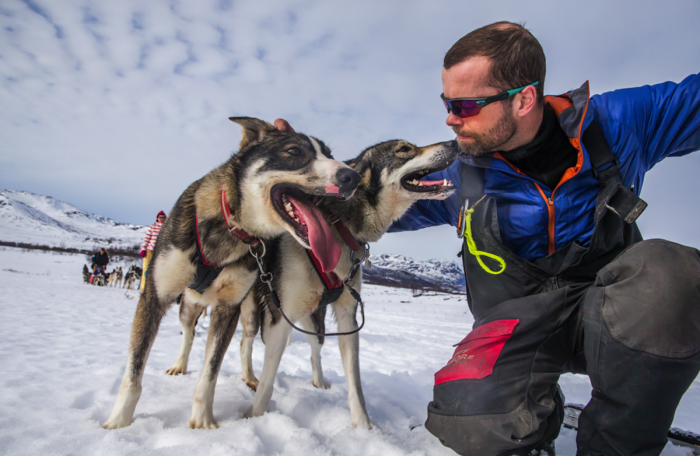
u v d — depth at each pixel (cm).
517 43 165
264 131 228
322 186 199
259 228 212
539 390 158
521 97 170
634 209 161
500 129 175
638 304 137
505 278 185
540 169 184
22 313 539
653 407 136
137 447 150
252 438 164
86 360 295
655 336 132
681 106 187
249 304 288
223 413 204
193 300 223
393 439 175
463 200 199
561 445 183
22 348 321
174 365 290
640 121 183
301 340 475
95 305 745
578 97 176
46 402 197
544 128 176
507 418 149
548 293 168
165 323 561
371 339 552
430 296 2709
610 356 141
